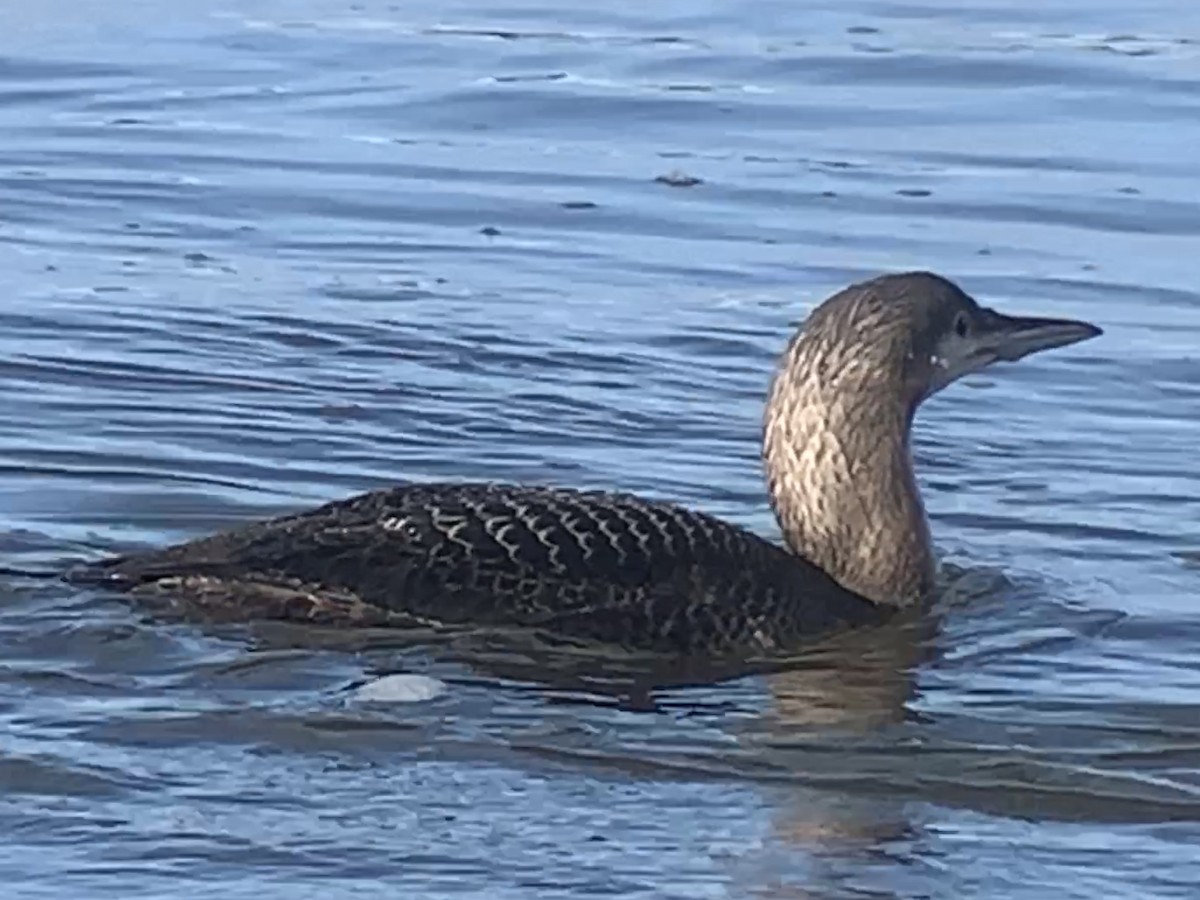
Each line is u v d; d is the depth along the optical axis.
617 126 19.73
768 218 17.45
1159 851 9.33
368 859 9.17
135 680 10.41
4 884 8.96
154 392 14.09
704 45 22.25
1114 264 16.59
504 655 10.72
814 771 9.93
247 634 10.74
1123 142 19.27
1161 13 23.48
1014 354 11.69
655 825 9.47
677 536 11.08
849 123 19.80
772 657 10.98
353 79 21.09
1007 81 20.94
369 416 13.82
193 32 22.67
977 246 16.92
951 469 13.28
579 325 15.34
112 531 12.12
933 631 11.30
